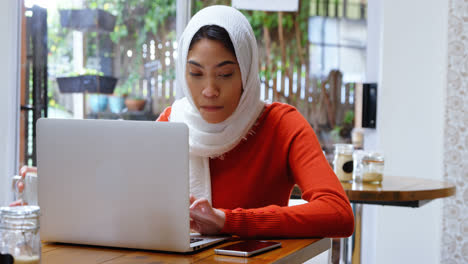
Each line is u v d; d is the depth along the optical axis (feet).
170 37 11.21
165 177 3.87
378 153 8.06
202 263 3.69
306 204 4.66
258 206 5.38
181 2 11.16
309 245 4.33
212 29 4.93
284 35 11.76
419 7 11.08
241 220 4.47
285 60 11.82
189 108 5.66
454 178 11.09
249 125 5.33
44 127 4.18
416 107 11.17
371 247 11.36
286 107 5.53
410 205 7.38
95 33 10.70
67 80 10.64
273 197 5.43
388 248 11.23
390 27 11.14
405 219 11.20
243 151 5.42
